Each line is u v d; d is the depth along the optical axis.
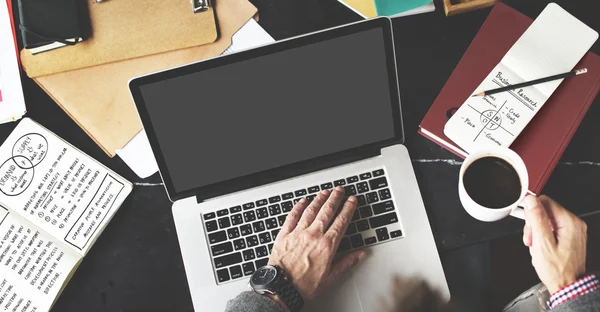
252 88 0.74
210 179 0.82
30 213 0.84
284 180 0.83
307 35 0.71
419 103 0.87
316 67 0.74
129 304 0.84
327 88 0.76
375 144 0.82
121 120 0.87
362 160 0.83
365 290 0.80
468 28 0.88
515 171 0.76
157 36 0.87
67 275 0.82
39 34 0.83
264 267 0.78
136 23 0.87
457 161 0.84
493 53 0.84
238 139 0.79
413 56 0.88
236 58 0.72
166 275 0.84
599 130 0.83
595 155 0.83
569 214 0.75
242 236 0.82
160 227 0.85
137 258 0.85
